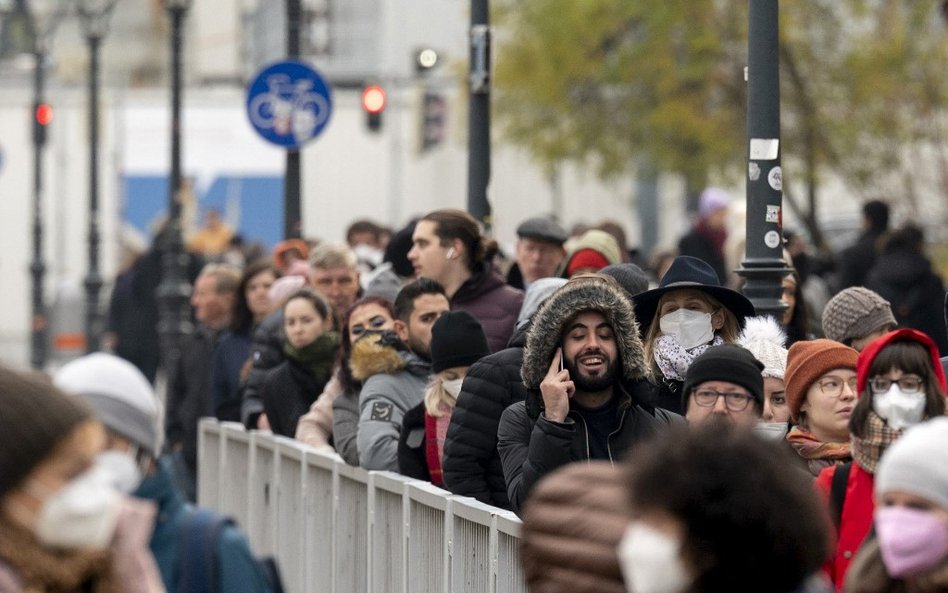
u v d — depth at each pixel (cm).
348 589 1917
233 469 2527
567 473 860
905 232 3262
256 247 4653
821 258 3850
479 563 1480
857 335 1786
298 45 3928
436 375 1781
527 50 6931
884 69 5984
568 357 1455
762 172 2066
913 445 924
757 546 766
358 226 3681
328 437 2195
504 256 3406
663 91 6538
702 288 1661
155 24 10944
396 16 9800
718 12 6419
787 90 6103
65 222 7806
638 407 1473
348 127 7519
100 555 873
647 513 776
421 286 1944
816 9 6159
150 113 7669
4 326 7900
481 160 2844
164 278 4725
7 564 859
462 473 1627
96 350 6028
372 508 1827
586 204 7831
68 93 7775
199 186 7619
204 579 1048
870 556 969
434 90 7031
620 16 6669
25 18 6906
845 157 6025
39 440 860
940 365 1299
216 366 2781
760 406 1438
